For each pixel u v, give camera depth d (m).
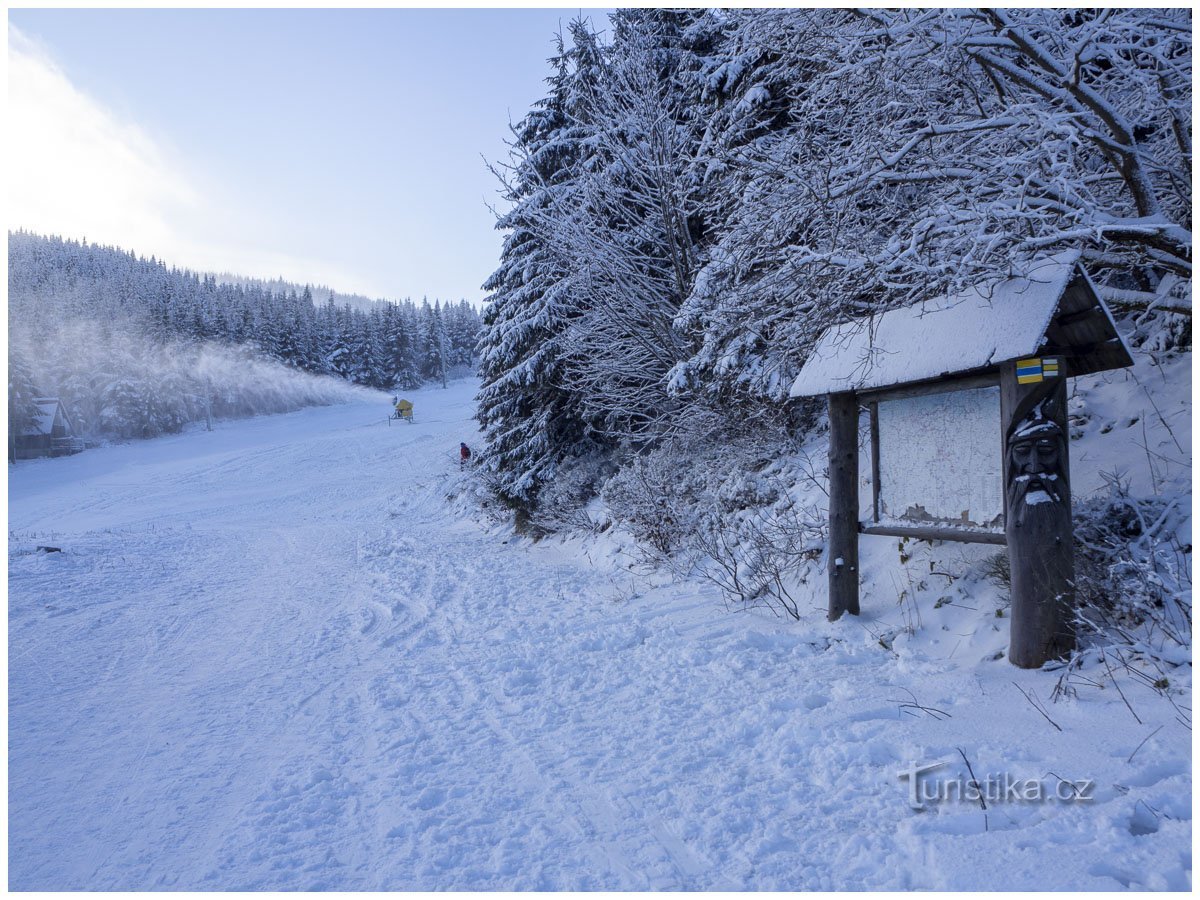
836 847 2.77
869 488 6.89
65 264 127.19
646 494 9.48
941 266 4.28
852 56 5.66
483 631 7.32
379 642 7.17
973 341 4.32
